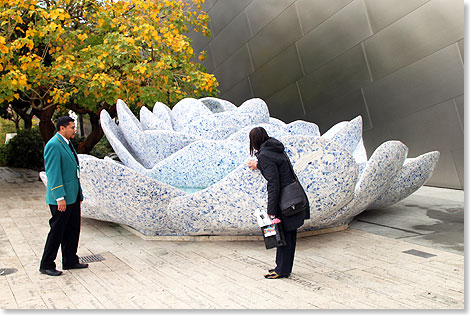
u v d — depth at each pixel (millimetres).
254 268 4422
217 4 14883
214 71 16297
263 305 3418
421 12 8953
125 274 4371
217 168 5668
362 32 10195
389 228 6074
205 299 3594
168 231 5809
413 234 5676
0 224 7141
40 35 9367
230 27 14461
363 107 10789
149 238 5859
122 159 6586
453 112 8953
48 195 4410
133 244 5656
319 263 4531
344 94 11133
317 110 12047
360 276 4082
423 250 4914
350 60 10703
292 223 3824
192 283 4020
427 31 8961
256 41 13469
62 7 11094
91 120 16266
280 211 3832
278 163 3846
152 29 10070
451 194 8773
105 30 11211
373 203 6852
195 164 5719
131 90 10789
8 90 9180
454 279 3945
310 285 3855
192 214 5352
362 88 10656
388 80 10016
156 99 10219
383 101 10266
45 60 12609
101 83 9594
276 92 13328
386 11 9578
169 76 10297
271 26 12648
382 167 5516
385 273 4152
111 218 6246
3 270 4582
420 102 9508
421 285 3803
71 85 11023
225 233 5578
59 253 5344
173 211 5426
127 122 6582
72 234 4574
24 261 4934
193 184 5832
